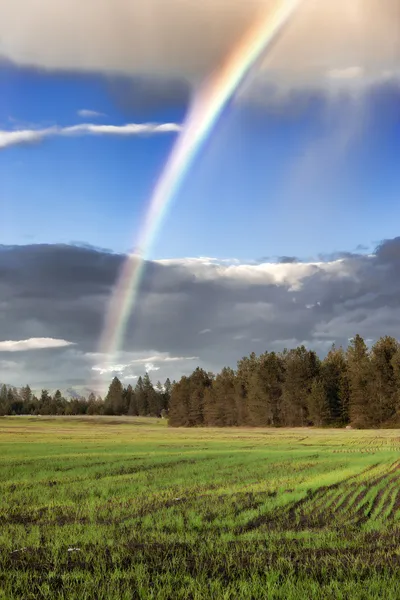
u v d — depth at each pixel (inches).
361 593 470.0
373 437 3764.8
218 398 7475.4
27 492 1070.4
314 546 644.1
